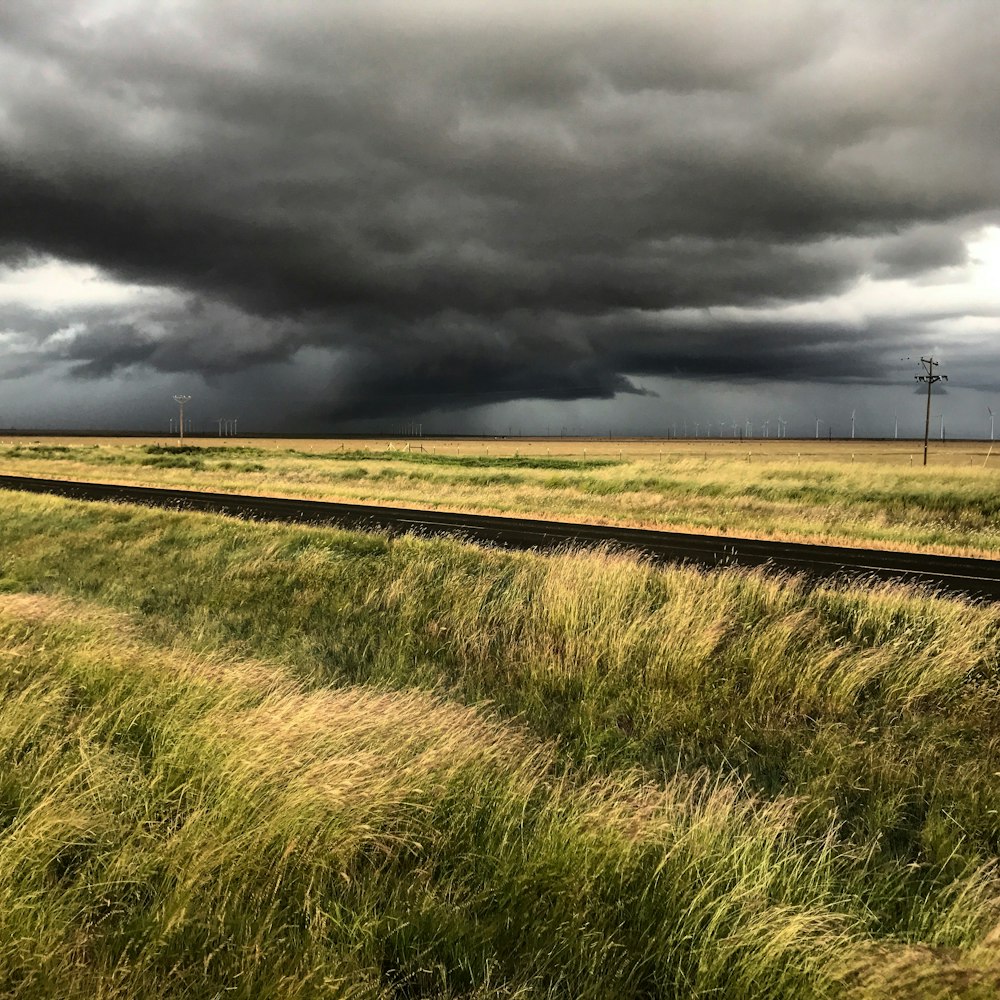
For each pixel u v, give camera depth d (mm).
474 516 25375
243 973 2684
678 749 5988
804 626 8812
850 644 8289
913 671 7492
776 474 41719
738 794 4984
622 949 3133
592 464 64750
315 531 16547
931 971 2721
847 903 3586
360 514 24844
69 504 23656
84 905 3061
